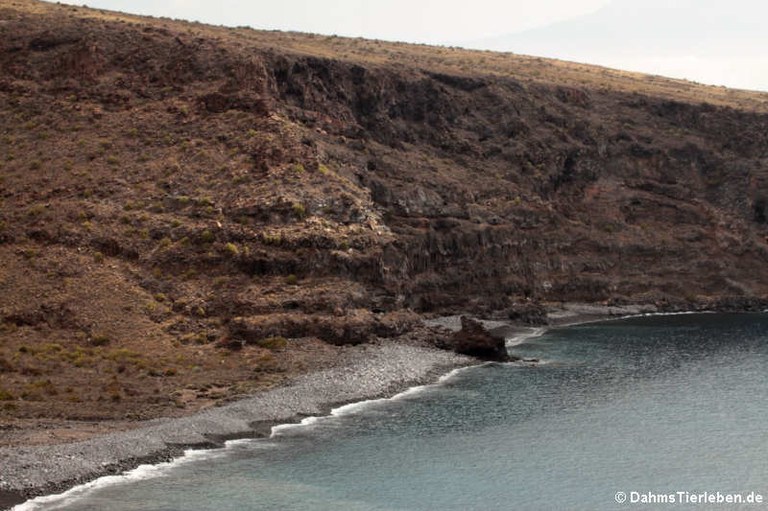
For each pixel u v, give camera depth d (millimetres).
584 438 83375
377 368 103438
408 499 68438
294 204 126188
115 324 109625
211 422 82250
